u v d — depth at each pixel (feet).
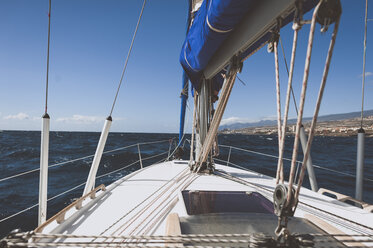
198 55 7.62
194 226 4.60
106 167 36.63
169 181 9.46
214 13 5.06
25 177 30.71
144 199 7.36
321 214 6.18
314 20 2.56
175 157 15.43
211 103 10.87
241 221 4.85
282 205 3.01
